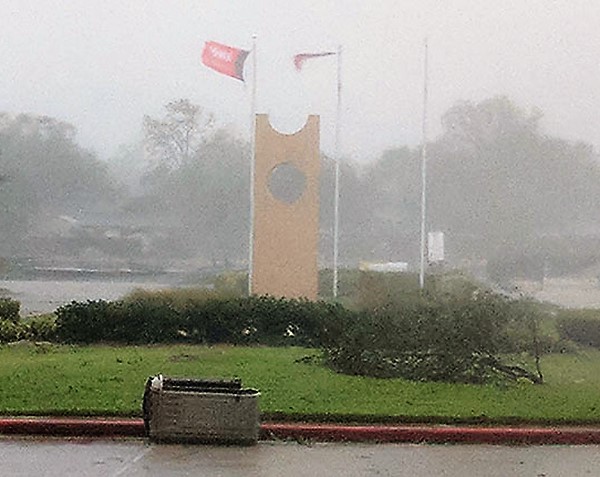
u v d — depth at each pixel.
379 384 12.94
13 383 12.55
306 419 10.38
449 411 10.82
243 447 9.46
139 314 18.86
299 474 8.28
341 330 16.17
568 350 18.45
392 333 14.10
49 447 9.29
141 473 8.19
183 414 9.54
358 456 9.13
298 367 14.75
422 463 8.88
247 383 12.78
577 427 10.43
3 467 8.36
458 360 13.57
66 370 14.05
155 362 15.27
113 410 10.50
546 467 8.82
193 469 8.38
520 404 11.49
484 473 8.49
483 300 16.39
